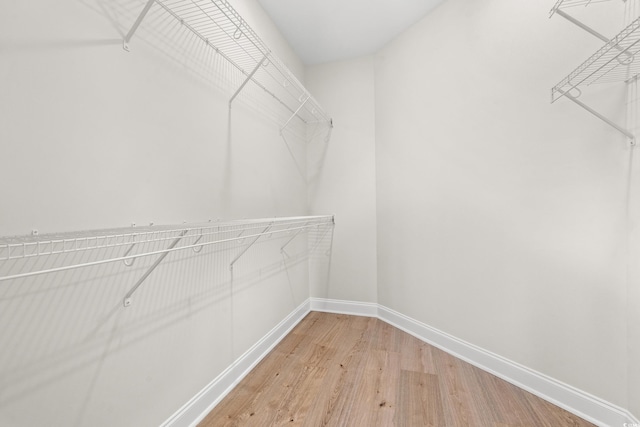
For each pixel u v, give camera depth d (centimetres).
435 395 160
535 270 161
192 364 139
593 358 139
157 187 120
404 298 250
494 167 180
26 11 78
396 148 255
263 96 211
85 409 93
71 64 89
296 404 153
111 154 101
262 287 208
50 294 84
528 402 154
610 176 132
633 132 124
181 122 133
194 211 141
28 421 79
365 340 231
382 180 272
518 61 166
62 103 87
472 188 193
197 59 144
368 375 180
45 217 83
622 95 127
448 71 208
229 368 167
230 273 170
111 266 101
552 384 153
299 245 279
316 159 302
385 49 266
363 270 287
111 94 101
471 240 194
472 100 192
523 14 163
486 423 138
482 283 188
